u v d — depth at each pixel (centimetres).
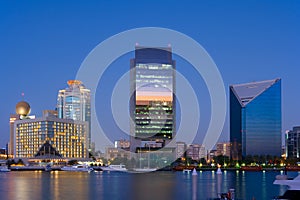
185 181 18938
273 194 12100
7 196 11744
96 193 12538
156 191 13250
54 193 12550
